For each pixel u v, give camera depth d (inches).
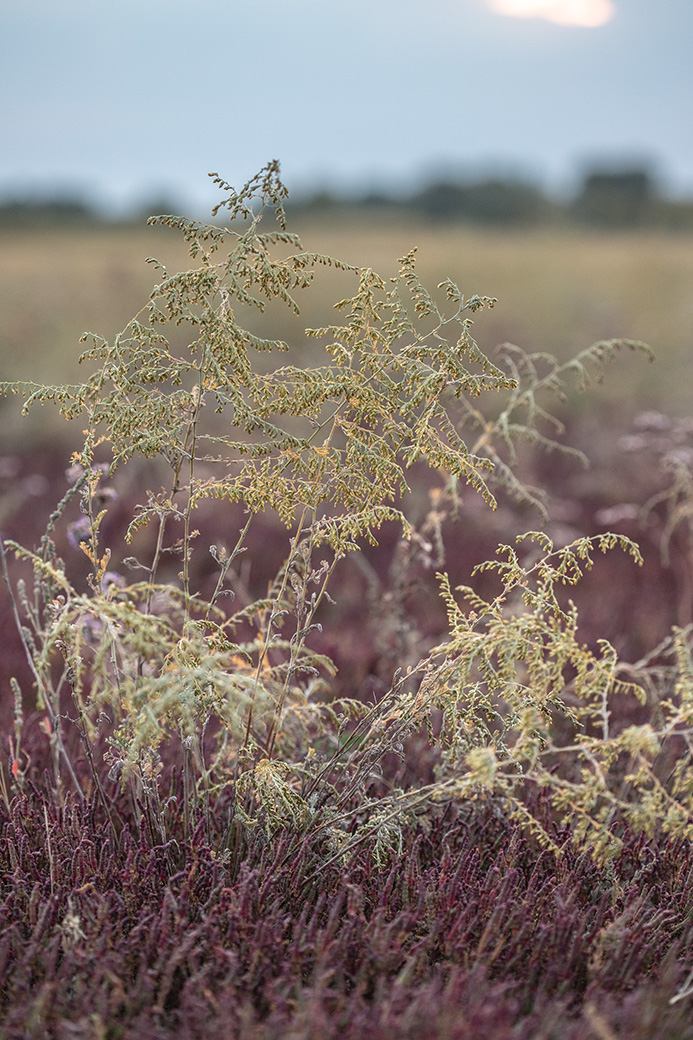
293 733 98.0
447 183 2481.5
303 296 638.5
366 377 78.4
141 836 84.4
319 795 85.6
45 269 891.4
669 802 70.6
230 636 141.0
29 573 195.0
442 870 80.2
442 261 908.6
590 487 283.1
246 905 71.0
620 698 125.6
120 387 77.4
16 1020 61.6
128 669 89.5
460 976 65.4
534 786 96.3
